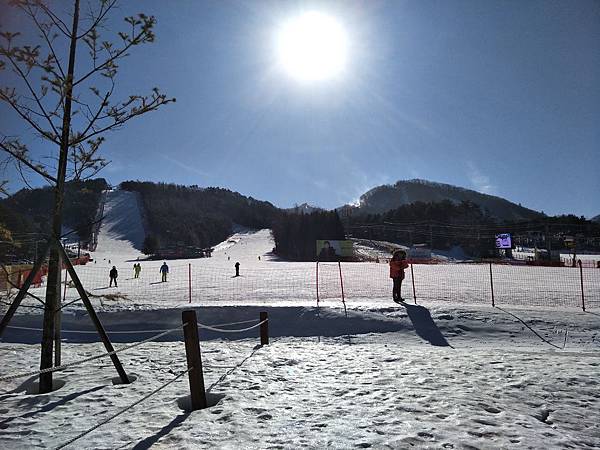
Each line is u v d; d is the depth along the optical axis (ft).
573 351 32.58
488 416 14.17
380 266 154.71
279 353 27.61
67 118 19.61
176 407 16.16
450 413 14.49
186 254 306.14
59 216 19.40
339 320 44.68
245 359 25.67
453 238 418.51
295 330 43.86
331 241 257.55
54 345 20.86
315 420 14.08
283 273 119.65
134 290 77.51
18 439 13.15
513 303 54.54
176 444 12.39
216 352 28.45
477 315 44.09
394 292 53.52
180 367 23.80
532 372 20.57
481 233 403.13
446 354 26.89
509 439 12.27
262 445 12.13
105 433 13.44
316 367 22.81
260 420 14.25
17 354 29.84
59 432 13.71
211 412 15.28
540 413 14.58
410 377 19.90
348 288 74.54
